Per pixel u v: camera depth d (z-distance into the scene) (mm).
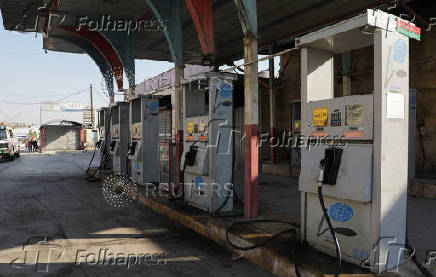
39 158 24391
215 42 14289
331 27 3449
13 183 10922
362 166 3203
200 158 5867
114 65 13219
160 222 5871
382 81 3139
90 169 13336
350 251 3363
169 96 15141
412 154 7914
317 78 3969
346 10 10641
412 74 10453
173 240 4867
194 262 4023
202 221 5266
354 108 3354
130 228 5492
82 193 8953
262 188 8820
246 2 5168
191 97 6590
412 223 5082
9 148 20953
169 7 8008
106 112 12641
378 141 3143
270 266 3730
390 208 3203
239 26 12273
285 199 7219
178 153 7691
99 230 5383
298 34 12688
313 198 3760
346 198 3258
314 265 3326
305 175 3754
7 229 5426
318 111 3705
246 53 5293
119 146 10742
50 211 6762
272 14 10945
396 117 3266
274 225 4844
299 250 3752
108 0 10047
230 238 4465
